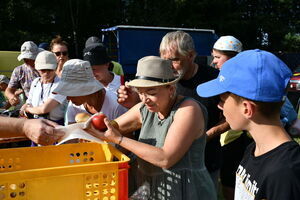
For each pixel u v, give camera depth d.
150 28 14.17
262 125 1.35
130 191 2.20
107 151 1.90
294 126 2.59
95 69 3.11
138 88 1.81
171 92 1.85
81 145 1.96
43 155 1.89
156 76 1.76
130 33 13.94
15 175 1.42
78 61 2.48
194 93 2.70
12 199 1.43
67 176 1.50
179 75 1.94
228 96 1.42
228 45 3.34
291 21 27.78
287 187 1.18
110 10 24.22
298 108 7.13
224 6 24.52
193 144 1.88
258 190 1.29
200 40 15.30
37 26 22.61
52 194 1.48
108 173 1.56
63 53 4.50
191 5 24.19
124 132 2.12
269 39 26.78
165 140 1.81
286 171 1.20
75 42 23.00
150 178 1.96
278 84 1.31
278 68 1.33
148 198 1.98
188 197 1.87
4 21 21.56
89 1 23.02
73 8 23.30
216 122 2.71
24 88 5.16
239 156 3.12
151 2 25.36
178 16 24.59
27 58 4.99
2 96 6.13
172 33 2.71
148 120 1.99
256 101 1.32
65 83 2.42
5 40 20.50
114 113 2.50
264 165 1.30
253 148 1.48
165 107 1.84
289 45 26.27
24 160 1.86
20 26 22.12
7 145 3.73
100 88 2.44
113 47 14.96
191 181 1.87
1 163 1.82
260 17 25.42
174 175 1.87
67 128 1.71
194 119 1.79
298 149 1.26
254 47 26.59
